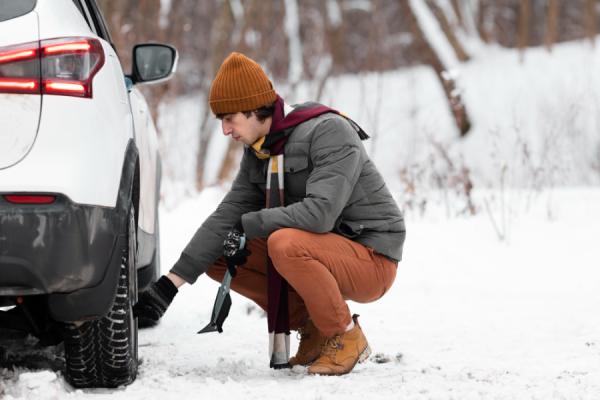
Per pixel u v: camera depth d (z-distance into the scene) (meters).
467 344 11.31
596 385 9.05
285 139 9.30
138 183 8.88
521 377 9.44
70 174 7.52
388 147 51.06
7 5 7.85
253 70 9.11
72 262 7.48
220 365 9.68
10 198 7.36
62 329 8.29
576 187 28.59
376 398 8.42
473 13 68.19
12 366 9.24
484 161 47.59
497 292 14.80
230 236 9.16
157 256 11.86
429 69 63.47
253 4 49.75
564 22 76.81
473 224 20.11
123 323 8.34
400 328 12.28
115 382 8.61
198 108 47.53
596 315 12.73
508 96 54.00
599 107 38.69
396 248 9.58
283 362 9.35
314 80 50.69
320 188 9.05
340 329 9.29
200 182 32.31
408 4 55.47
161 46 11.35
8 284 7.39
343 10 60.94
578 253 17.44
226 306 9.19
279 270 9.10
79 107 7.76
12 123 7.50
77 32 8.04
